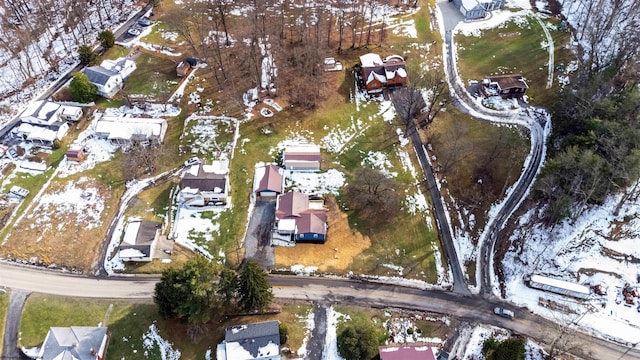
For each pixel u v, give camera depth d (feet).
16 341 202.69
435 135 297.74
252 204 258.57
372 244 248.11
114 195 257.55
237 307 216.13
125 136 278.05
